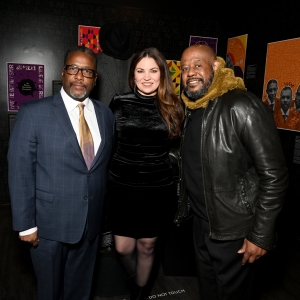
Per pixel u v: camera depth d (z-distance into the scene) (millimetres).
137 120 1974
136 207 1992
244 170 1620
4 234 3369
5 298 2328
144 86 1950
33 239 1657
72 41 4086
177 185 2473
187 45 4523
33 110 1607
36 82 4070
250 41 4039
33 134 1594
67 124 1625
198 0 4246
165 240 2629
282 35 3488
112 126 1900
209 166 1619
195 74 1654
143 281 2223
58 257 1720
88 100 1796
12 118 4094
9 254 2967
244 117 1523
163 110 1985
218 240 1711
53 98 1688
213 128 1606
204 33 4555
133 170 1968
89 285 1911
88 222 1738
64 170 1627
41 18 3938
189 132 1802
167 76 1967
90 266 1883
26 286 2486
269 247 1499
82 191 1673
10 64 3955
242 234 1619
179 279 2654
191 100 1776
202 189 1735
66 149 1611
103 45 2637
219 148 1589
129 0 4055
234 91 1630
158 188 2012
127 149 1983
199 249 1929
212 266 1918
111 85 2658
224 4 4273
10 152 1592
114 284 2385
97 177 1735
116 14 4172
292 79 3332
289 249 3145
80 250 1800
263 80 3803
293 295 2424
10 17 3850
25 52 3971
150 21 4316
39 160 1626
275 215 1492
